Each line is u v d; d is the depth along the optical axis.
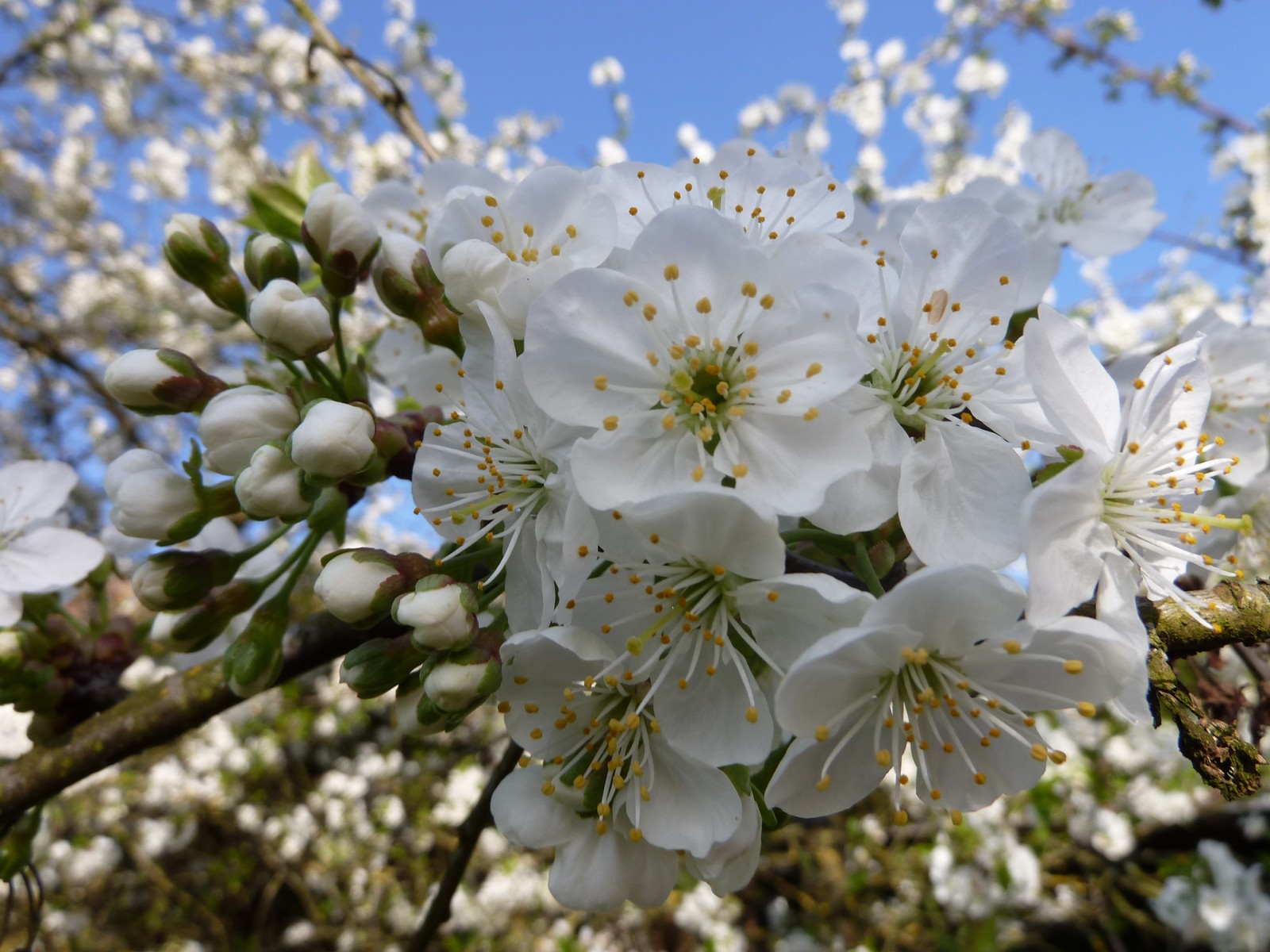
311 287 0.12
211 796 0.38
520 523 0.08
